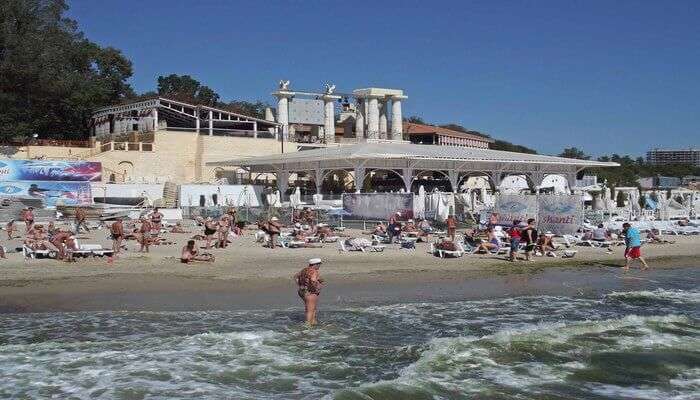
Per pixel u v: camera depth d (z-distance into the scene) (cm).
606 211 4834
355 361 1295
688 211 5234
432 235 3656
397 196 4028
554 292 2058
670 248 3362
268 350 1350
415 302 1836
